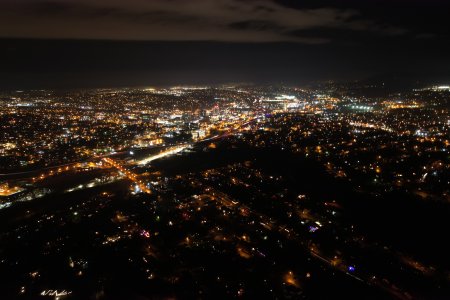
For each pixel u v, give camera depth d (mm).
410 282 80562
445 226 103875
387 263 87562
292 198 126250
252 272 83938
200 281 80938
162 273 84188
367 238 98375
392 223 106375
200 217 112562
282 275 83375
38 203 130375
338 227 104750
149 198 128375
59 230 105812
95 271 85438
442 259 88688
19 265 88750
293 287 78625
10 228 110000
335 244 96125
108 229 105438
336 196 127250
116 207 121062
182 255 91125
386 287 79375
